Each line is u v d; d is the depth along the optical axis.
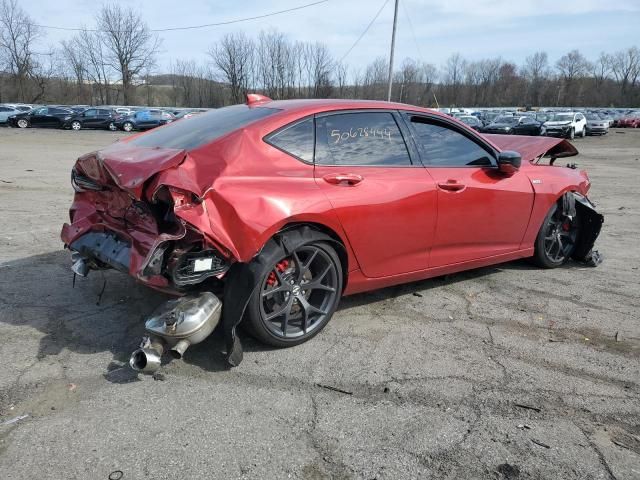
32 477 2.24
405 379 3.10
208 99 67.50
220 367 3.17
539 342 3.63
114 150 3.51
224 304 3.10
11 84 64.56
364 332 3.69
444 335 3.69
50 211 7.42
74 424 2.60
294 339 3.40
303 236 3.25
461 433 2.62
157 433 2.55
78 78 67.75
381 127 3.83
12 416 2.65
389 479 2.30
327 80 59.25
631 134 38.84
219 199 2.90
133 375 3.05
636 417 2.80
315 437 2.56
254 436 2.55
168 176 2.80
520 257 4.88
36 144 21.09
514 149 5.30
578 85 93.12
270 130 3.31
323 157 3.47
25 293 4.20
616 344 3.63
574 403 2.91
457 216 4.10
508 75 87.56
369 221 3.54
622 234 6.95
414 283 4.70
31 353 3.27
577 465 2.41
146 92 71.56
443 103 81.31
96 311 3.90
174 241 2.83
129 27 66.44
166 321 2.87
